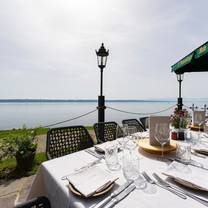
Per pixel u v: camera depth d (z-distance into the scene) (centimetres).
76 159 137
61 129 206
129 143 179
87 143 226
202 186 89
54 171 115
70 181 93
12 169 279
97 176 99
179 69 456
